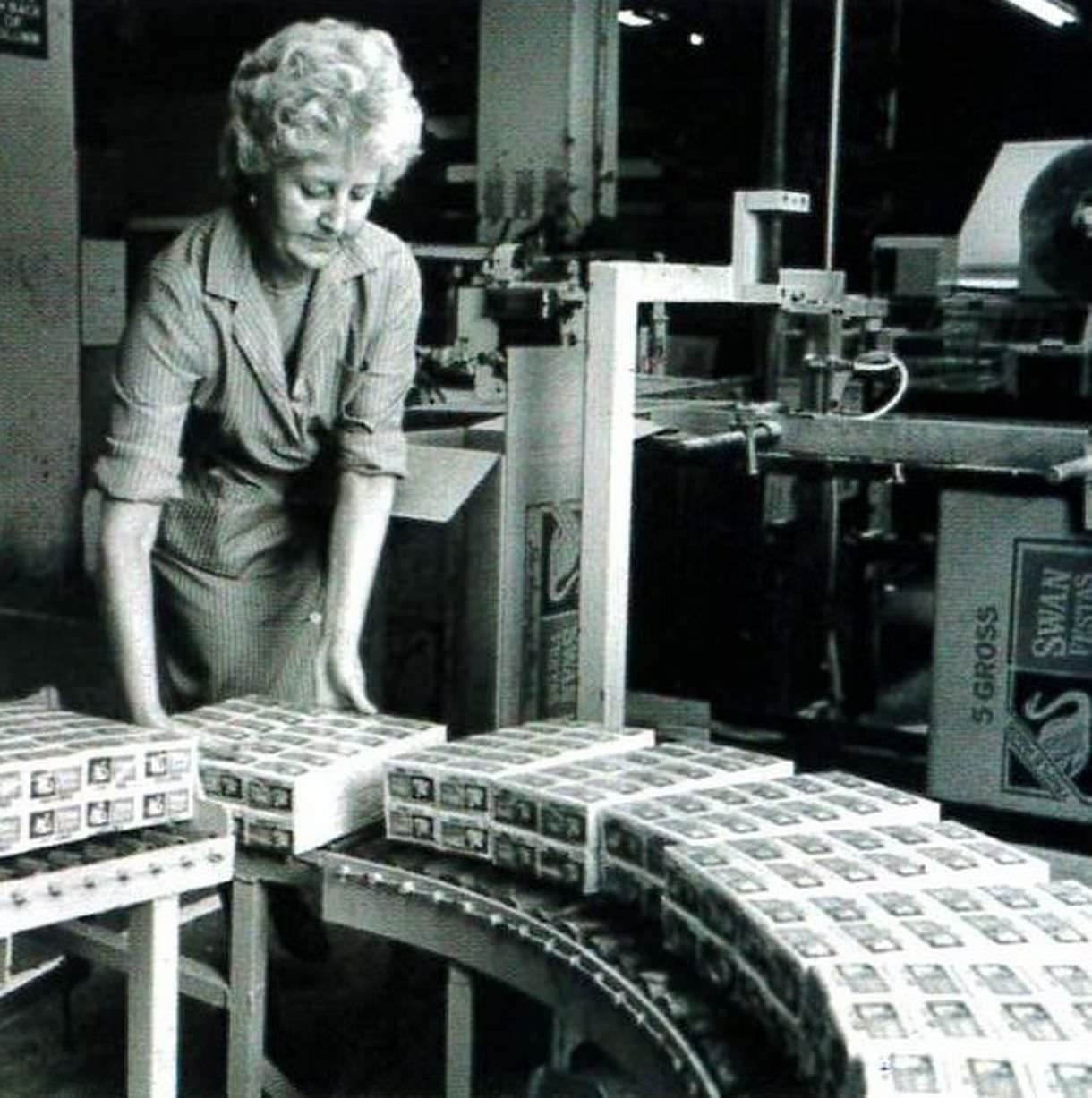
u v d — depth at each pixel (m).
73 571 7.34
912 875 1.88
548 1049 2.92
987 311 4.91
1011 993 1.56
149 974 2.16
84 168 8.98
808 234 9.33
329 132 2.29
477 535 3.32
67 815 2.07
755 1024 1.78
